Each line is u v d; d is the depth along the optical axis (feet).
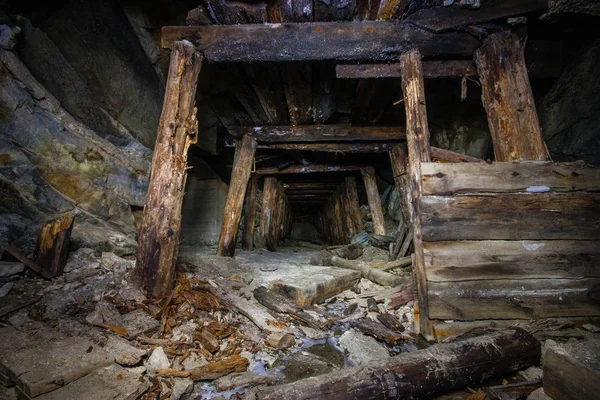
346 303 13.78
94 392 6.27
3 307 8.87
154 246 10.91
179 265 14.70
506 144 11.04
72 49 16.10
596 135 12.08
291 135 22.84
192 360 8.37
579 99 12.57
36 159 13.92
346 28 12.21
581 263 9.80
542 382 7.07
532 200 9.91
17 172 12.96
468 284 9.76
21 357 6.94
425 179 10.00
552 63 12.97
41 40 14.70
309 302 12.98
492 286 9.75
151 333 9.15
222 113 22.22
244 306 11.32
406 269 17.56
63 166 14.88
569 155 13.39
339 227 35.94
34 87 13.94
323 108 20.65
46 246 10.92
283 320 11.27
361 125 22.58
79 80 16.60
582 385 5.99
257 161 28.63
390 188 30.27
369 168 28.07
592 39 11.99
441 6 11.86
